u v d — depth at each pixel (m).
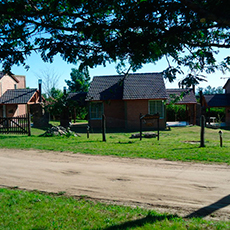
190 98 29.69
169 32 4.12
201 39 4.91
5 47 4.48
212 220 4.61
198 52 4.63
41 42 4.60
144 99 24.75
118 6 4.27
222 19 3.49
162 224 4.32
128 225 4.34
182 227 4.19
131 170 7.95
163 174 7.46
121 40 4.31
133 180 7.00
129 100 24.88
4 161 9.43
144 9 4.03
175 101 6.41
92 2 4.21
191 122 29.94
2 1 4.30
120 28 4.30
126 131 22.94
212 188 6.25
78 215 4.80
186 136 18.62
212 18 3.53
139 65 5.29
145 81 26.95
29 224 4.41
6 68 4.63
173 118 34.72
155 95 24.83
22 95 31.56
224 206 5.25
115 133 21.17
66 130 18.08
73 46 4.59
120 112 26.23
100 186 6.60
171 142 14.03
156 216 4.72
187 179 6.95
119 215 4.80
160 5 4.00
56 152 10.95
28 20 4.47
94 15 4.54
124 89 25.53
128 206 5.30
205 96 34.78
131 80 27.05
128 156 9.86
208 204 5.37
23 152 11.02
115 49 4.42
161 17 4.08
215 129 25.31
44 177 7.45
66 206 5.25
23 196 5.81
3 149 11.72
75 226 4.33
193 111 29.53
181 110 34.84
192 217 4.79
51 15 4.73
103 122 14.65
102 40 4.50
